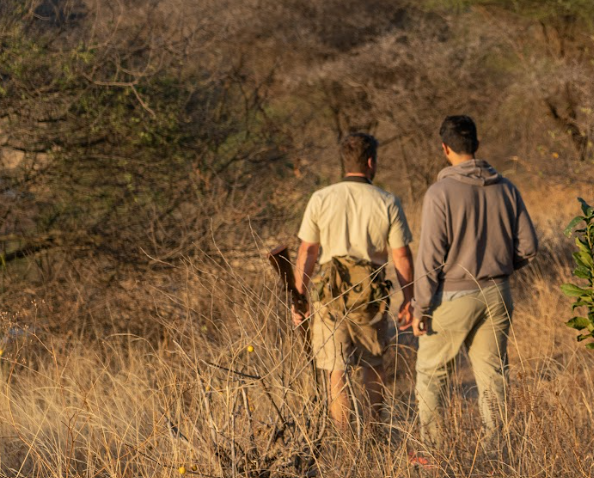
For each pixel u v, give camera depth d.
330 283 13.91
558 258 25.94
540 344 19.44
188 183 25.28
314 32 52.94
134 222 24.12
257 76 47.72
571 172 39.28
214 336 14.84
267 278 17.70
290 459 11.05
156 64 25.09
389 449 11.30
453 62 50.53
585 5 46.66
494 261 13.63
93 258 23.48
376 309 14.48
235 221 23.47
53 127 23.33
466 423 12.74
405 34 52.72
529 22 52.44
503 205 13.62
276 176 28.25
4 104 22.52
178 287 20.59
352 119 55.19
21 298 21.83
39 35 23.45
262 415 12.50
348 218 14.61
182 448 11.62
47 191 23.83
